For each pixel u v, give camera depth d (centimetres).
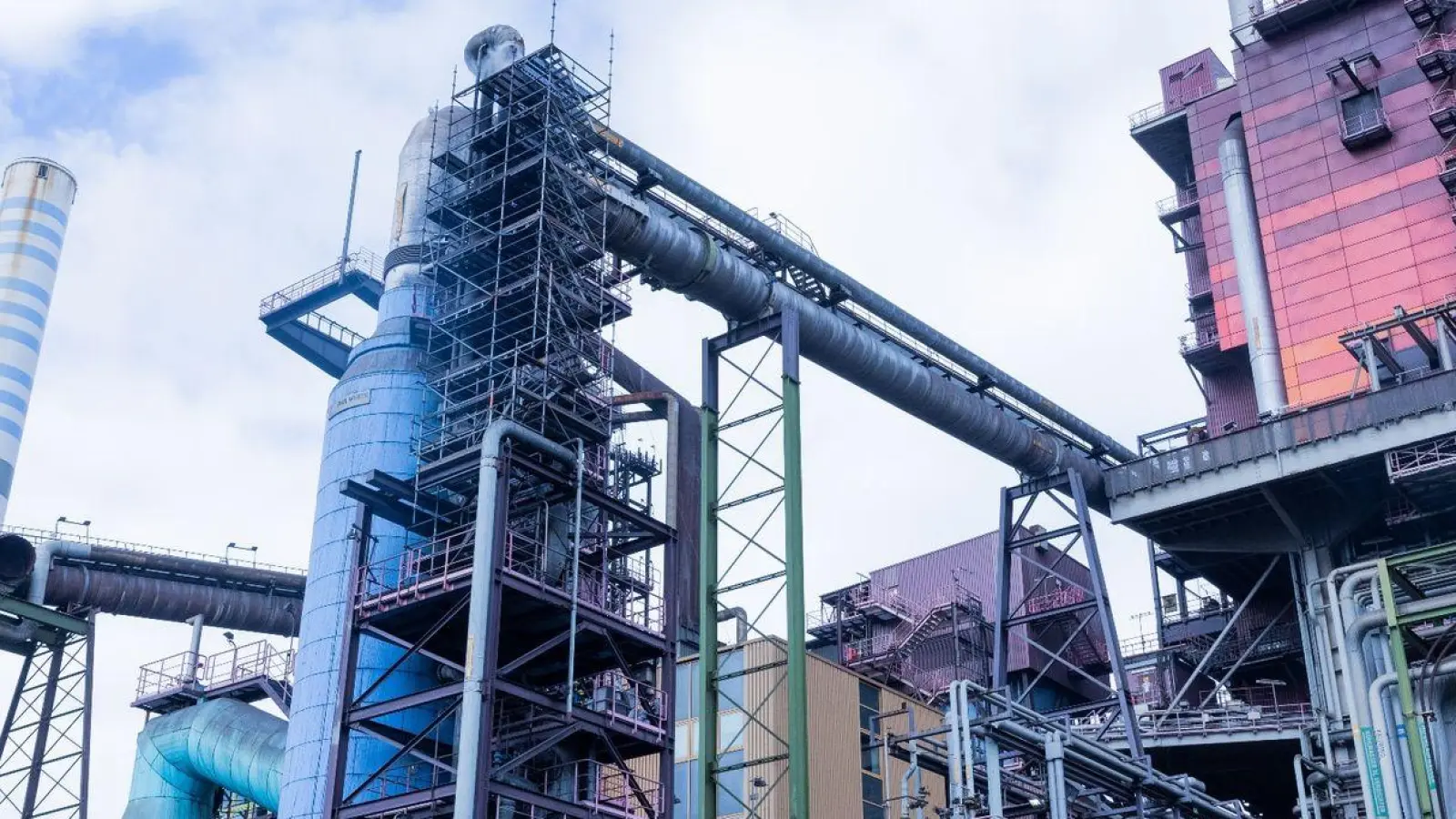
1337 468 6394
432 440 4931
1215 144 8256
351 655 4409
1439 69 7281
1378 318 7106
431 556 4503
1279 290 7475
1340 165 7525
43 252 8038
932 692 7988
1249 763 7100
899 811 6112
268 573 6669
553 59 5216
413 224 5556
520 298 4928
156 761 5969
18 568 5753
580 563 4766
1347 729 6150
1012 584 8669
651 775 5919
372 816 4297
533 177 5034
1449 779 3569
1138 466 6881
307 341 7088
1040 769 4988
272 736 5634
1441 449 6134
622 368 6462
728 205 5656
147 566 6325
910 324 6331
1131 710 5512
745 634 6475
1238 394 8006
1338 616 4075
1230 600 8100
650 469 6406
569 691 4216
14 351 7669
